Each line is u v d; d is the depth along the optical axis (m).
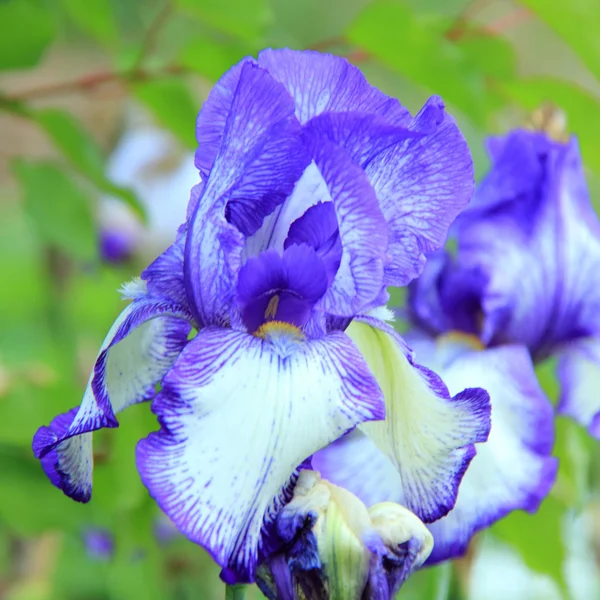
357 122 0.52
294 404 0.51
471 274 0.67
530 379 0.65
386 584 0.51
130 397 0.54
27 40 0.71
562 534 0.73
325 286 0.53
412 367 0.54
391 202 0.54
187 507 0.49
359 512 0.51
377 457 0.58
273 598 0.52
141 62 0.74
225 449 0.50
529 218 0.67
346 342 0.52
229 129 0.52
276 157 0.53
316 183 0.54
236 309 0.53
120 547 0.74
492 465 0.61
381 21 0.70
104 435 0.72
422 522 0.53
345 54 0.75
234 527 0.49
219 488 0.49
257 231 0.54
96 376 0.52
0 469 0.72
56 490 0.73
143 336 0.55
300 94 0.54
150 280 0.54
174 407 0.50
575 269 0.66
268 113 0.52
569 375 0.67
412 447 0.54
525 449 0.63
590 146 0.75
